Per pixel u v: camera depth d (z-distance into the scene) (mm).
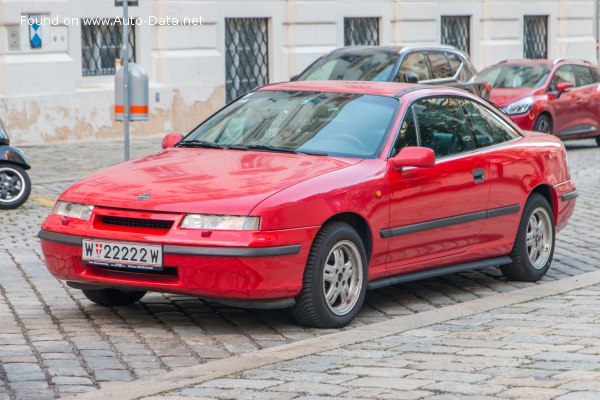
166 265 11586
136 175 12617
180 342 11648
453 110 14383
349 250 12430
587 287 14430
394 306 13688
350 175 12508
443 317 12547
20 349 11141
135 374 10352
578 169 29891
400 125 13477
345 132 13359
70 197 12383
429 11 45094
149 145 33344
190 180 12258
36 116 32438
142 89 23094
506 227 14672
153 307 13297
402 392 9273
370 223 12617
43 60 32562
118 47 35250
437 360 10438
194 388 9562
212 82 37469
